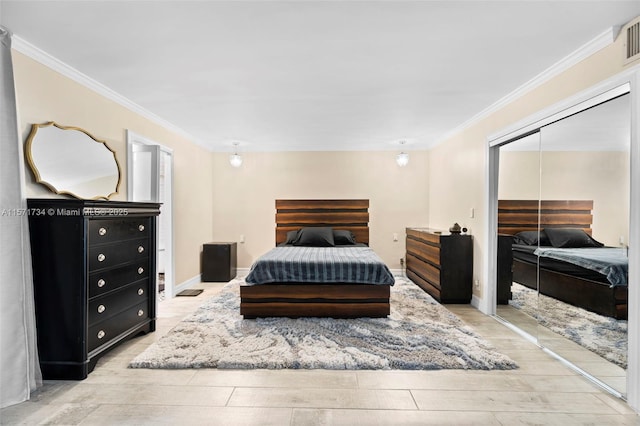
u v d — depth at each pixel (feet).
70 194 8.55
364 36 6.90
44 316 7.16
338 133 15.71
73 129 8.68
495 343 9.29
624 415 6.00
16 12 6.04
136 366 7.73
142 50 7.53
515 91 9.99
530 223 11.23
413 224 18.83
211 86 9.70
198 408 6.14
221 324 10.39
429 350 8.50
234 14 6.11
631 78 6.24
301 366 7.71
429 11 6.01
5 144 6.38
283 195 18.98
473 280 13.16
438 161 17.24
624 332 6.57
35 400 6.41
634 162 6.22
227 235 19.10
